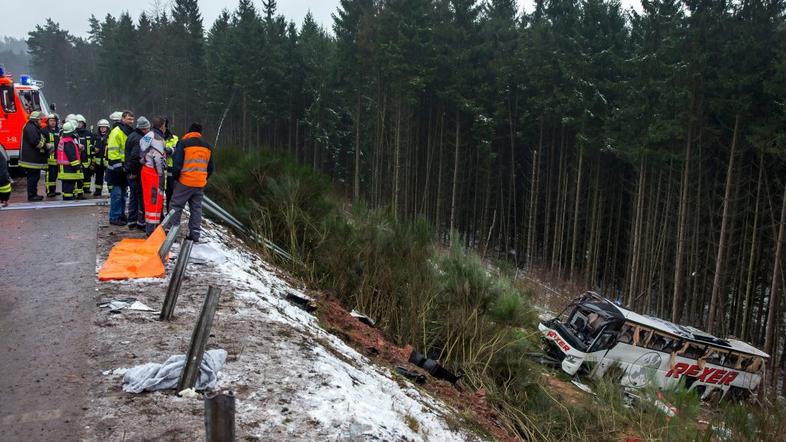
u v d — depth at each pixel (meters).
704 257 29.16
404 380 6.70
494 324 9.71
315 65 48.75
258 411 4.08
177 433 3.69
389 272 10.02
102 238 8.69
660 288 28.23
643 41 31.17
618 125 29.25
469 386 8.52
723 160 27.11
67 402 3.97
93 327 5.34
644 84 27.31
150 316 5.73
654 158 27.38
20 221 9.80
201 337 4.30
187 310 6.03
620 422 8.48
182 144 8.06
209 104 51.75
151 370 4.37
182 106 57.81
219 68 49.16
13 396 4.03
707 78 23.88
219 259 8.16
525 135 37.00
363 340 7.91
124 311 5.80
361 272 10.26
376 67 38.47
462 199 41.28
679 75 23.81
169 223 8.50
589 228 36.19
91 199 12.48
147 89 60.47
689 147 24.41
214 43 57.31
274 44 48.66
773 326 21.41
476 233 41.78
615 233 36.03
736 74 22.78
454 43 36.16
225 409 2.88
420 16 35.28
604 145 31.05
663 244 28.42
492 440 6.11
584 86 30.78
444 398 7.09
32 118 11.87
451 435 5.34
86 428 3.66
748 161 26.11
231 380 4.52
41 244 8.25
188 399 4.14
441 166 37.72
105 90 74.62
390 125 40.34
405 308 9.74
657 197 29.59
